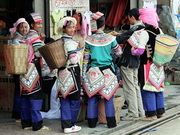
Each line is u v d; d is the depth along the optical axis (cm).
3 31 718
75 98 530
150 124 605
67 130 538
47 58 511
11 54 506
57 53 505
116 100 586
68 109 539
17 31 555
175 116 675
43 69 544
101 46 551
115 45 558
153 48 607
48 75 560
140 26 608
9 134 538
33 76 532
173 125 620
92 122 568
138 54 589
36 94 539
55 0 686
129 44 605
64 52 516
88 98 566
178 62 1054
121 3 899
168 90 949
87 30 725
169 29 1037
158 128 602
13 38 557
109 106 562
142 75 616
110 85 555
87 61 553
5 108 684
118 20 902
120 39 607
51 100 625
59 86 532
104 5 931
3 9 746
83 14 729
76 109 550
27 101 556
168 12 1034
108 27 922
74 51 516
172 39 598
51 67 516
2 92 681
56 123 600
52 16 678
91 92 550
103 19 560
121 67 618
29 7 692
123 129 579
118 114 599
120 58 612
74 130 545
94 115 569
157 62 608
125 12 902
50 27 681
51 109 630
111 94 556
